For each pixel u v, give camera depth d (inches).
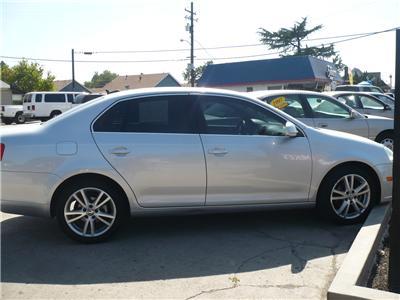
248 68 1563.7
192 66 1507.1
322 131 219.1
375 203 224.8
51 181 189.3
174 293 150.7
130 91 205.6
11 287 155.3
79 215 194.2
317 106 365.4
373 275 159.8
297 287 154.0
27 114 1232.8
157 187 197.5
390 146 379.2
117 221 197.5
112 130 196.9
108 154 192.7
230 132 205.9
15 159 189.5
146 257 181.6
